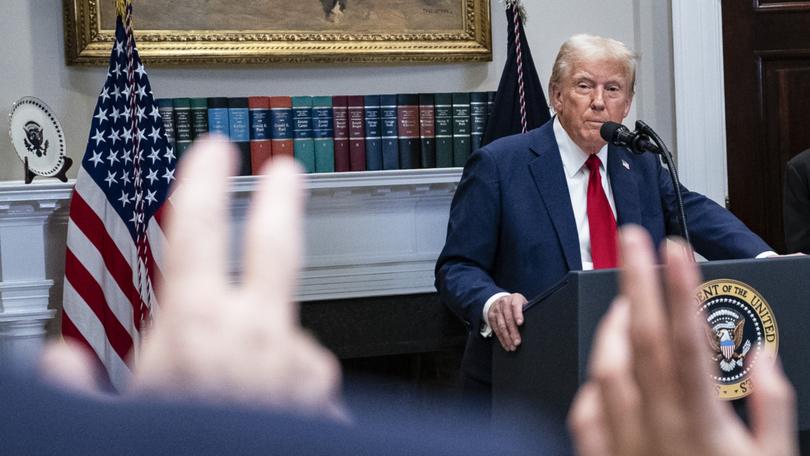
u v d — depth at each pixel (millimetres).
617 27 5043
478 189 2600
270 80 4637
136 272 4066
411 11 4742
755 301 1631
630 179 2641
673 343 205
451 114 4605
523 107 4457
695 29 4988
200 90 4559
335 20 4656
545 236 2545
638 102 5062
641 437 203
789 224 4355
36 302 4117
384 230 4551
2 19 4316
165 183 4051
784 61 5078
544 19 4965
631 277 220
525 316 1849
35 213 4090
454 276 2520
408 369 4664
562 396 1661
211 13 4527
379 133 4551
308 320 4504
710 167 5016
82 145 4414
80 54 4359
